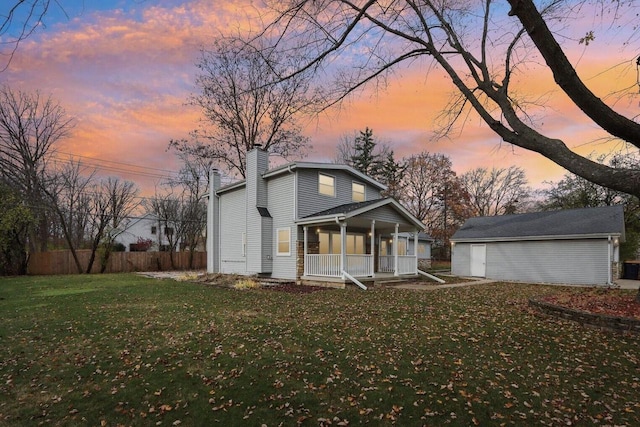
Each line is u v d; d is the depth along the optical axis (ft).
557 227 56.80
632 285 49.88
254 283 45.16
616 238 51.34
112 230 83.56
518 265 59.00
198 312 27.30
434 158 116.16
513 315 25.61
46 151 75.51
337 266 44.50
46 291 41.19
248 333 20.81
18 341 19.58
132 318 25.23
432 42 16.93
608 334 20.17
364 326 22.48
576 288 45.78
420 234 101.55
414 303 31.09
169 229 119.24
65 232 75.51
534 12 10.14
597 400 12.31
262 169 54.70
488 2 17.16
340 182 56.24
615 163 29.19
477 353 17.15
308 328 21.97
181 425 10.95
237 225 59.52
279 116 70.44
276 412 11.69
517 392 12.96
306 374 14.69
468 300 32.91
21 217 65.46
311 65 15.70
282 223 51.70
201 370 15.17
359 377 14.37
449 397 12.59
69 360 16.52
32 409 11.95
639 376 14.24
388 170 125.80
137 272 79.46
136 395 12.91
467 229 69.97
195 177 109.50
